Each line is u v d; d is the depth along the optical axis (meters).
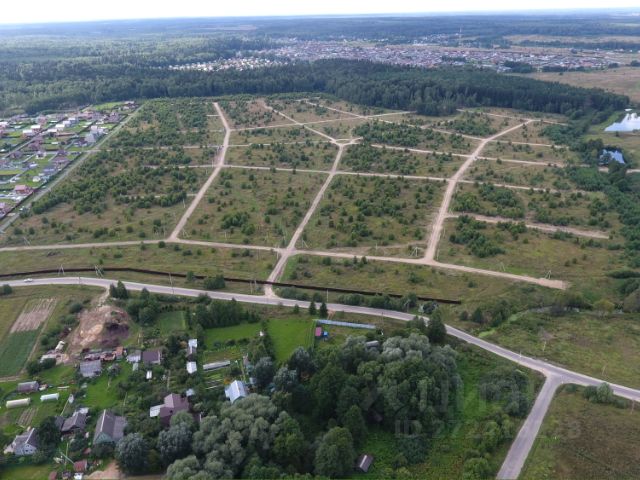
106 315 132.25
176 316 135.88
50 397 106.12
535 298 144.88
